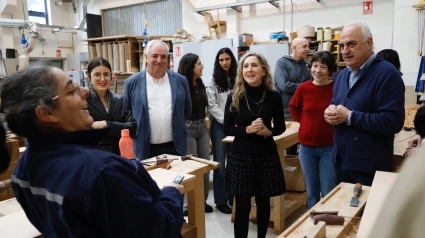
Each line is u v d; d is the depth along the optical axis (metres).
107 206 0.80
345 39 1.83
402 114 1.74
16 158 2.28
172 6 7.29
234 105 2.16
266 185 2.07
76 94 0.90
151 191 1.00
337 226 1.29
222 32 6.61
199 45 6.01
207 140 3.05
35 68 0.86
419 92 3.87
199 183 1.89
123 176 0.84
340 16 5.38
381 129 1.74
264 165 2.08
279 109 2.16
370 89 1.82
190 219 1.92
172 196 1.02
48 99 0.83
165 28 7.49
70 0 8.82
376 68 1.81
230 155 2.18
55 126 0.87
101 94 2.15
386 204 0.43
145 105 2.36
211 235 2.71
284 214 2.75
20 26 6.30
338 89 2.03
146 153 2.38
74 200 0.77
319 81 2.38
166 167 1.89
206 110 3.11
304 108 2.45
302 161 2.49
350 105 1.90
